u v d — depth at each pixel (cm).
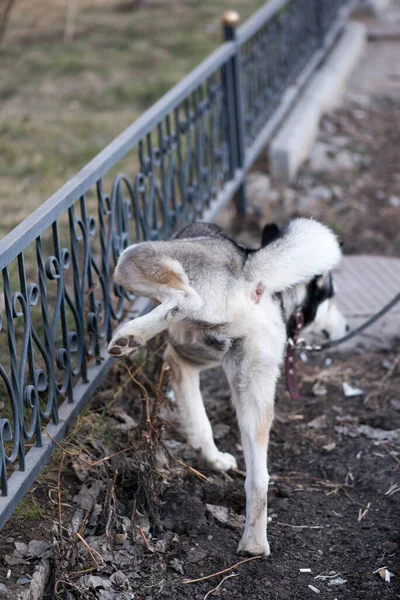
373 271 580
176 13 1277
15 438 276
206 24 1191
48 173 660
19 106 838
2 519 259
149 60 1005
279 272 292
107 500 298
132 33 1151
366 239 641
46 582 267
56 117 800
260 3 1350
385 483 354
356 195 721
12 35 1153
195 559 294
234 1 1367
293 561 301
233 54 587
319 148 800
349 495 350
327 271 351
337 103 941
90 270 354
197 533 309
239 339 296
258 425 296
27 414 354
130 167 677
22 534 281
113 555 285
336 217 675
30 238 278
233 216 653
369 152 816
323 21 979
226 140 601
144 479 312
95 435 349
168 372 361
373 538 316
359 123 884
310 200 698
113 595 266
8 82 921
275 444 391
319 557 305
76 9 1324
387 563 299
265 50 709
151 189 439
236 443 387
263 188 705
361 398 429
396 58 1137
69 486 315
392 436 390
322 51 970
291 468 372
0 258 252
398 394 430
